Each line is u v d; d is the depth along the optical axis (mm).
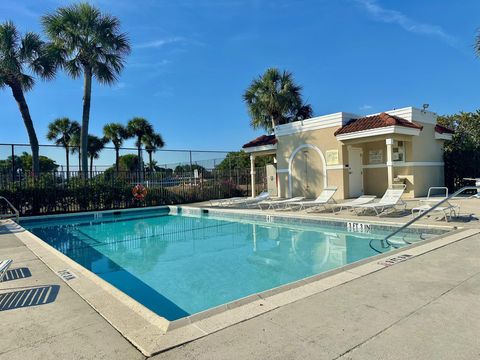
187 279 6449
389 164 13734
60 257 6523
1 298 4215
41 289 4531
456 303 3557
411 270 4727
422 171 15805
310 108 25672
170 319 4676
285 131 18500
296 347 2764
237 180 23109
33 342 3029
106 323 3385
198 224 13773
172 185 20188
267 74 23812
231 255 8273
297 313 3426
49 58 17438
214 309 3580
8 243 8188
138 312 3656
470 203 12500
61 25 17234
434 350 2654
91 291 4398
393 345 2748
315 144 17031
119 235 11930
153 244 10141
